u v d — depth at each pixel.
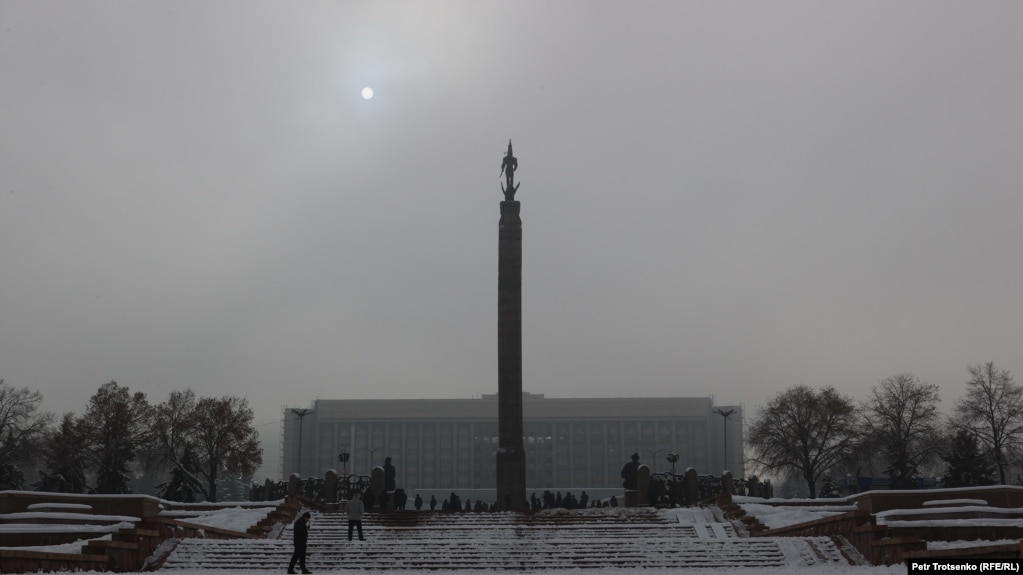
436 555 35.44
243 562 34.75
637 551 35.09
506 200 66.69
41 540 34.88
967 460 86.75
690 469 61.28
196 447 95.94
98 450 91.62
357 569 33.81
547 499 75.94
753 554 34.31
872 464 101.81
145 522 35.16
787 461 100.44
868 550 32.53
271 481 65.44
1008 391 86.31
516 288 65.38
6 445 87.62
